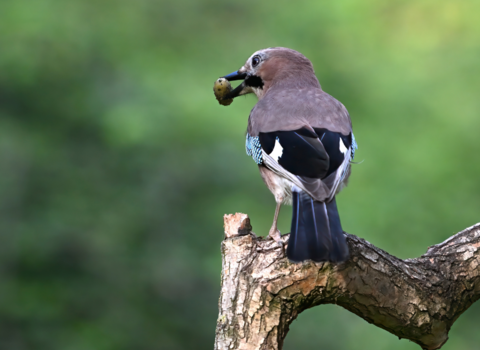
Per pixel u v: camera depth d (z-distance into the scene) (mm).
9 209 13352
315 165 5113
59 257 13094
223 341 4641
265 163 5648
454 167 15477
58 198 13578
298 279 4637
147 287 13125
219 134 14812
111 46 15820
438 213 14898
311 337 13102
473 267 5082
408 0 18734
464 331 14258
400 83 17344
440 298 4953
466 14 18547
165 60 16266
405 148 16062
